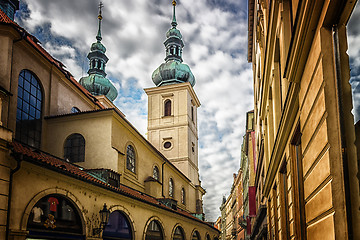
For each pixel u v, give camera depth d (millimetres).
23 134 23078
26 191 14328
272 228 16250
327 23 4617
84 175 18812
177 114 57500
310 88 5516
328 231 4680
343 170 4352
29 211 14367
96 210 18750
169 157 55656
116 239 20750
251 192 31969
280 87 11281
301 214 8031
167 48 67312
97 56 61156
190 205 50469
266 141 16734
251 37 27812
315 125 5258
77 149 26031
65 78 28000
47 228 15547
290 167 8805
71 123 26250
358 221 4105
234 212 77312
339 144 4500
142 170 32625
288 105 7609
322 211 5012
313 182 5551
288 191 9992
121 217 21688
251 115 40344
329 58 4672
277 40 10086
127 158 29250
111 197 20344
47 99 25875
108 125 25828
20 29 21328
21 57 22812
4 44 20125
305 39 5293
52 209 15969
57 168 15734
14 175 13852
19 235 13688
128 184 28766
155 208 25844
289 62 6410
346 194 4316
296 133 7781
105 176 22125
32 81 24250
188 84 58031
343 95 4359
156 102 59125
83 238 17609
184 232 32188
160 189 34562
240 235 62531
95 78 59531
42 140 25188
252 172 37188
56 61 27719
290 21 8148
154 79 65875
